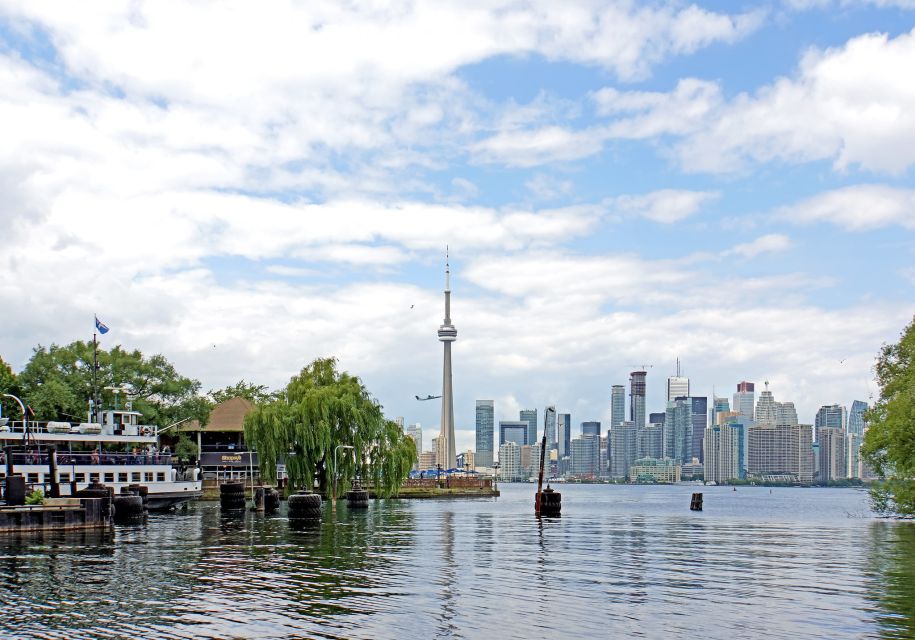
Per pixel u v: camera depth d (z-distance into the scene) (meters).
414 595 34.53
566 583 38.28
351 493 100.62
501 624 29.28
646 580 39.59
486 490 172.12
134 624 28.97
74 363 109.00
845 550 55.06
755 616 31.11
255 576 39.25
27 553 47.59
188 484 88.94
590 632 28.31
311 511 76.94
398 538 59.16
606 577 40.38
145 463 85.69
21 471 72.88
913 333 76.81
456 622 29.55
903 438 73.38
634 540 61.50
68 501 62.59
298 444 97.44
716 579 40.25
